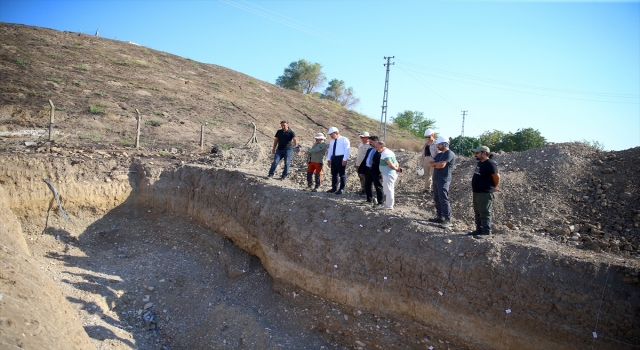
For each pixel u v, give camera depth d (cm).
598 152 988
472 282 660
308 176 1078
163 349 873
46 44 2972
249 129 2536
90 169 1307
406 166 1198
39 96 2153
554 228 759
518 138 2347
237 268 1034
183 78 3228
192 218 1255
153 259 1148
